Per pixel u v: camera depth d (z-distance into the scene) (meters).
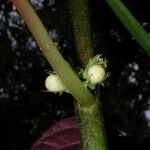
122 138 0.31
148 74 0.61
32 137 0.96
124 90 0.65
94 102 0.20
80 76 0.20
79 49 0.20
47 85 0.20
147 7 0.44
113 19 0.48
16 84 0.91
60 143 0.25
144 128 0.77
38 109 0.89
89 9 0.21
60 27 0.38
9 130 0.96
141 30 0.16
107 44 0.43
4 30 0.62
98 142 0.20
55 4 0.40
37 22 0.18
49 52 0.19
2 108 0.94
